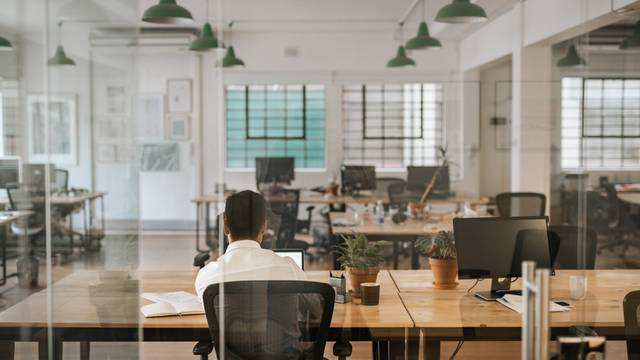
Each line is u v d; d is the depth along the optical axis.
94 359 2.70
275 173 6.85
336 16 7.21
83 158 2.78
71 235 2.78
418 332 2.50
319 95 7.55
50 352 2.72
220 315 2.36
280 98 7.48
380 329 2.50
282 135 7.40
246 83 7.52
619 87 5.36
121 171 2.81
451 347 2.75
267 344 2.36
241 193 2.61
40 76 2.73
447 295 2.90
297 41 7.62
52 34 2.74
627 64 5.26
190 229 8.71
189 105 8.62
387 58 7.66
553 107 6.77
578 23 5.39
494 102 7.20
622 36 5.26
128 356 2.68
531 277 1.91
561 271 3.46
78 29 2.76
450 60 7.80
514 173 6.95
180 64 8.57
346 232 4.86
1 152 2.74
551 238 2.91
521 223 2.81
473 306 2.71
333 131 7.47
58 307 2.74
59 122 2.76
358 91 7.56
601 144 5.52
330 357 2.56
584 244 4.05
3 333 2.71
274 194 6.35
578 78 6.26
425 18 7.35
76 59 2.76
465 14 4.73
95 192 2.79
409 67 7.61
